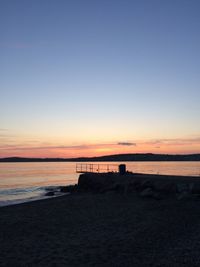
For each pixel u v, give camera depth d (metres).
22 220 23.67
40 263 13.55
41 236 18.48
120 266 12.88
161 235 17.98
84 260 13.81
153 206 29.05
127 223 21.81
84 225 21.42
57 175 113.50
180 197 31.81
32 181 82.88
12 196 48.78
